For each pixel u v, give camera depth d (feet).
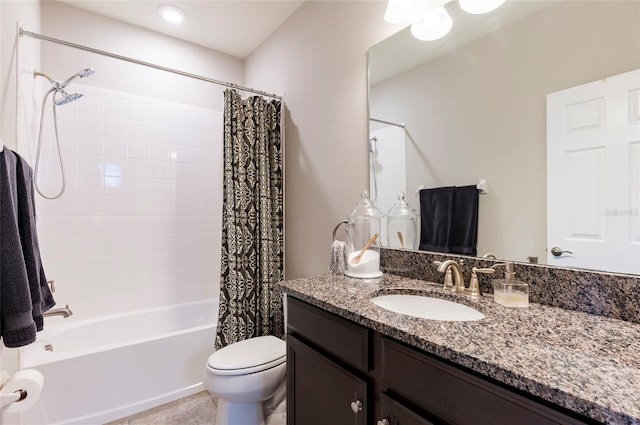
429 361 2.40
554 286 3.21
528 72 3.47
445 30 4.25
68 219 6.94
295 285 4.16
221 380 4.83
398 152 4.84
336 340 3.31
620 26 2.82
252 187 6.87
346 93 5.67
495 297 3.34
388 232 4.97
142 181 7.88
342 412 3.20
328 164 6.11
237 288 6.57
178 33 8.04
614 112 2.86
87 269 7.16
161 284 8.14
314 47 6.43
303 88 6.75
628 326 2.63
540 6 3.38
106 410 5.59
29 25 5.59
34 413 4.99
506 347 2.22
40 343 5.91
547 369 1.90
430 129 4.44
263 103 7.11
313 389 3.63
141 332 7.63
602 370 1.89
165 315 7.99
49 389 5.14
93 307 7.23
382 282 4.32
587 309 2.98
